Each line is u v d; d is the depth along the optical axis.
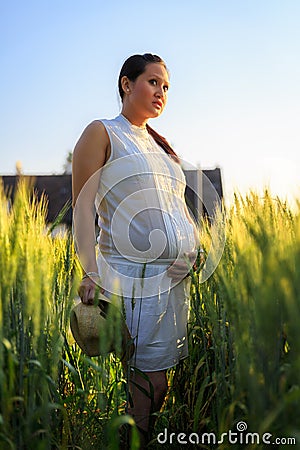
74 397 2.83
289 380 2.00
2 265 2.16
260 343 2.04
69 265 2.88
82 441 2.64
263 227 2.21
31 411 2.16
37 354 2.21
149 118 3.19
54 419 2.49
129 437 2.90
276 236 2.25
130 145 3.04
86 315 2.80
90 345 2.81
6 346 2.04
